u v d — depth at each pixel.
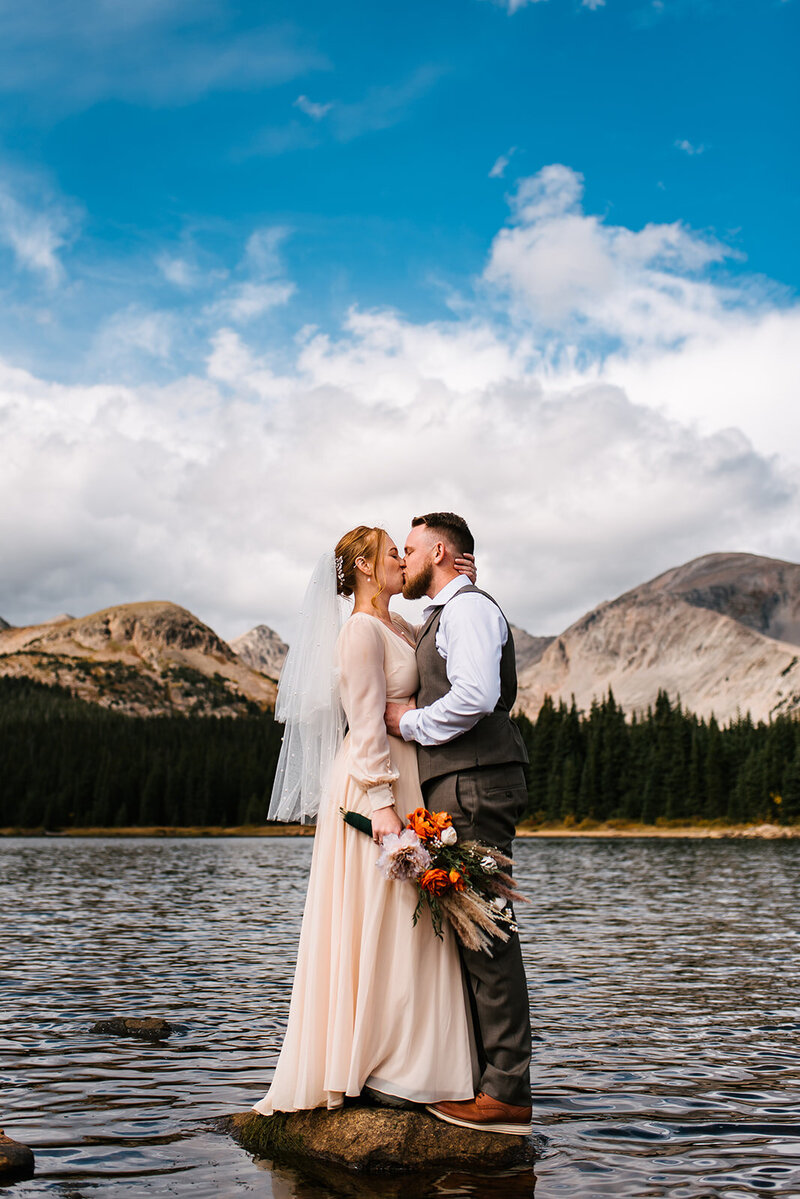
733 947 13.62
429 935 4.77
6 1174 4.36
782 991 9.84
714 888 26.98
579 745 119.00
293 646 5.17
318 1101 4.71
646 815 108.75
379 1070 4.71
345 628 4.93
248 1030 7.86
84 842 97.94
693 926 16.69
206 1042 7.39
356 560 5.13
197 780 140.62
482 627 4.62
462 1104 4.68
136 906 21.12
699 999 9.37
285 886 28.53
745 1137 5.02
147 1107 5.57
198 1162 4.55
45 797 139.00
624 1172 4.43
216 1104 5.62
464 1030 4.76
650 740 118.12
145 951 13.16
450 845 4.59
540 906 21.02
